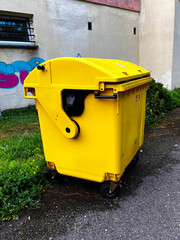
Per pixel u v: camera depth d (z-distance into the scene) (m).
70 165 2.49
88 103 2.14
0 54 6.22
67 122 2.21
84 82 2.02
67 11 7.45
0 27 6.26
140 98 2.78
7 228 2.10
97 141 2.24
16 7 6.21
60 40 7.45
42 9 6.77
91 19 8.30
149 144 4.18
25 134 4.43
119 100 2.01
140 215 2.22
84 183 2.83
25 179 2.60
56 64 2.10
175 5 8.99
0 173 2.70
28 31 6.89
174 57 9.73
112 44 9.39
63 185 2.80
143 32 10.45
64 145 2.44
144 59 10.73
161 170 3.15
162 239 1.92
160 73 10.17
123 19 9.66
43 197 2.55
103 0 8.53
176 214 2.21
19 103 6.89
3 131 4.76
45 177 2.85
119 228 2.06
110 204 2.40
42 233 2.04
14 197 2.43
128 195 2.56
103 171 2.33
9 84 6.56
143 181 2.87
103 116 2.11
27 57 6.77
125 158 2.48
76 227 2.09
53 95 2.19
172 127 5.25
